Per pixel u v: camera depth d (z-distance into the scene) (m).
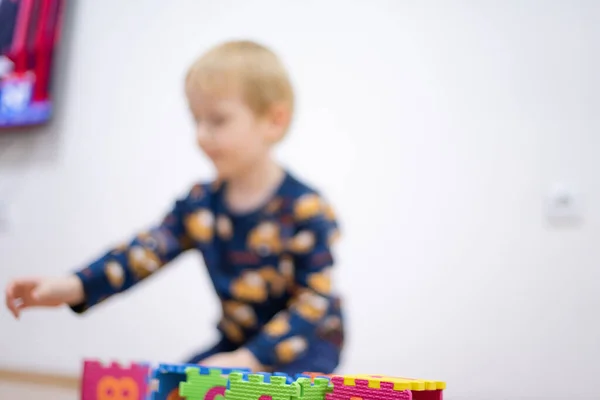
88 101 1.77
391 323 1.38
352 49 1.49
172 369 0.89
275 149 1.53
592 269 1.24
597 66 1.27
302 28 1.54
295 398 0.73
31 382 1.60
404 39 1.45
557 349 1.24
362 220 1.43
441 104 1.40
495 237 1.32
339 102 1.48
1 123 1.83
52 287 1.24
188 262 1.58
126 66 1.73
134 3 1.74
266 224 1.38
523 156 1.31
